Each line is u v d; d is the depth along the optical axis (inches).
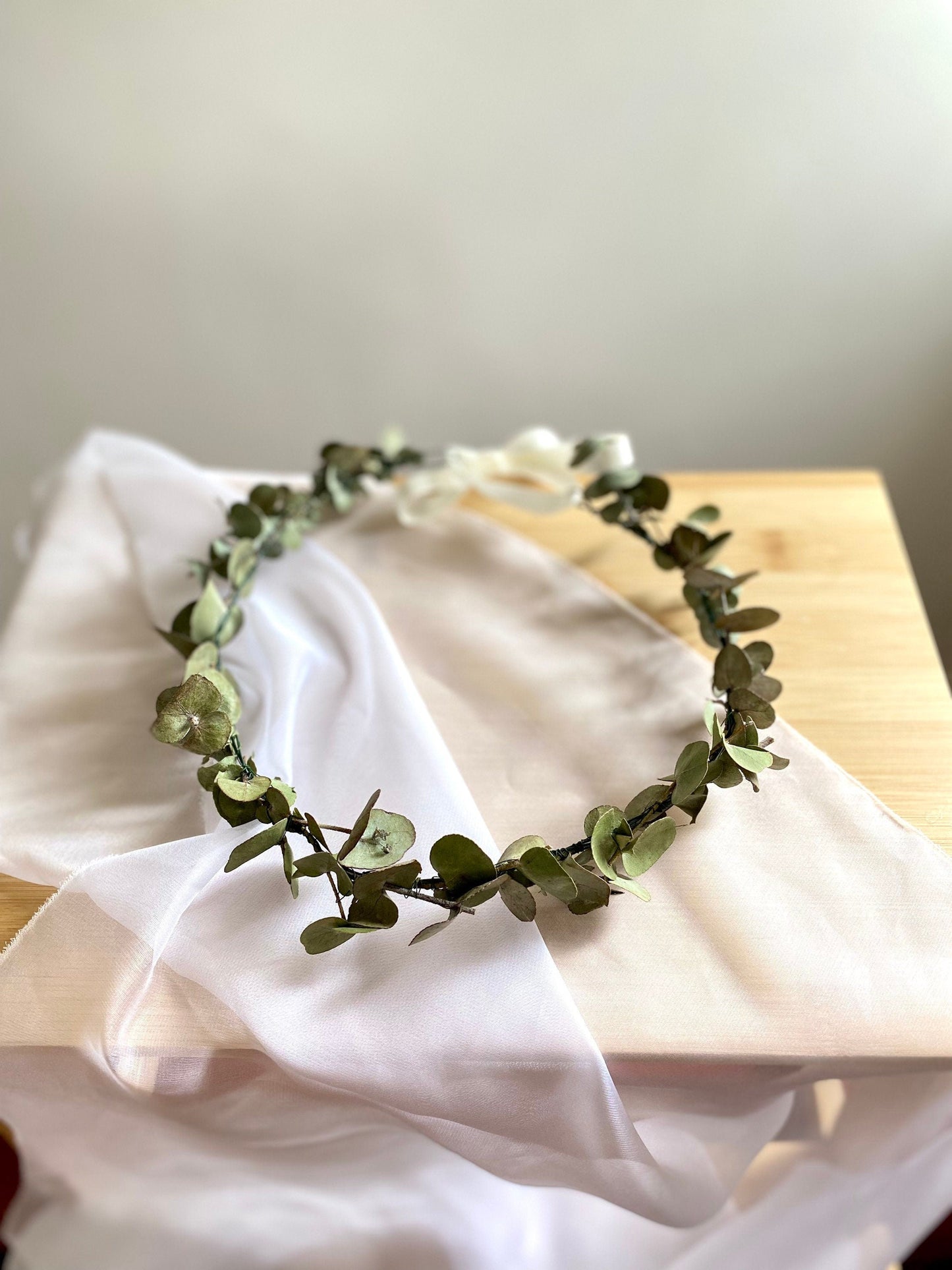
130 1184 9.8
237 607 14.3
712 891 10.6
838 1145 10.7
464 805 11.1
